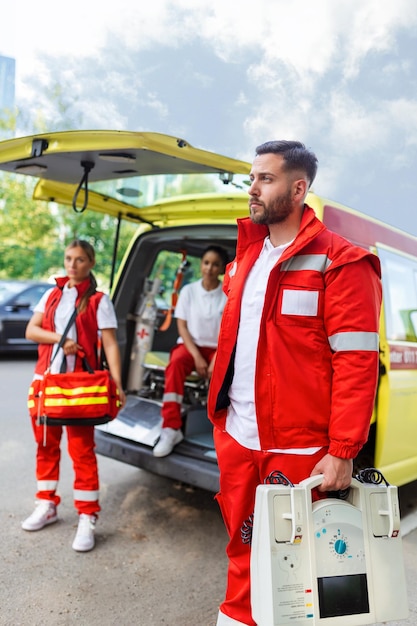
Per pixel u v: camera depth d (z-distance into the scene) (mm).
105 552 3391
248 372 2229
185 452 3631
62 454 5289
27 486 4363
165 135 2855
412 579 3215
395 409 3613
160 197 4133
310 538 1845
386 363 3525
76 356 3512
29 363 10750
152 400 4316
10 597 2865
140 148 2859
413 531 3957
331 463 1982
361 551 1910
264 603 1835
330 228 3242
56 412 3293
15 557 3266
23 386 8359
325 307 2072
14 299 10703
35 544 3436
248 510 2277
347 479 1973
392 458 3668
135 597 2924
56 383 3326
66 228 15977
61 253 16859
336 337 2041
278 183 2111
